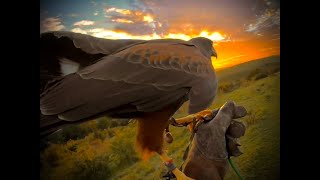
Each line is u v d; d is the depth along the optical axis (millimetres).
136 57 371
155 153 382
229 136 398
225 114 395
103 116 365
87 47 390
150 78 366
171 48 381
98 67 370
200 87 372
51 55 392
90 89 362
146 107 367
